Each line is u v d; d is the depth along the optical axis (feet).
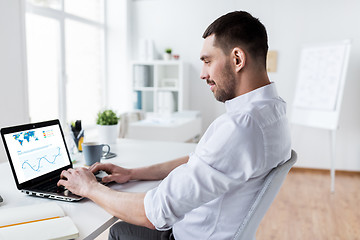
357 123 13.00
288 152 3.08
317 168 13.65
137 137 10.96
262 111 2.84
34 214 2.97
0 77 8.14
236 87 3.08
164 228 2.96
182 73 13.82
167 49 14.53
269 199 2.84
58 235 2.58
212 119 14.87
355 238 7.84
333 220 8.86
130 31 15.24
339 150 13.32
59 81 12.11
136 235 4.02
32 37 10.74
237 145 2.71
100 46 14.76
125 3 14.62
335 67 11.44
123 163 5.09
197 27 14.58
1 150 8.11
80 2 13.25
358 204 10.03
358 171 13.19
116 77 15.11
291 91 13.62
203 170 2.76
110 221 3.10
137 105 14.67
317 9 13.02
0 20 8.03
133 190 3.89
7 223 2.80
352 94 12.94
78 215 3.15
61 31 11.98
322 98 11.80
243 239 2.76
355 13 12.65
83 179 3.50
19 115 8.78
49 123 4.40
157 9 14.98
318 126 11.87
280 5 13.39
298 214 9.25
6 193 3.73
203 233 3.14
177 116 13.51
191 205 2.83
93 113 14.24
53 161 4.29
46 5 11.27
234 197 2.94
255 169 2.73
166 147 6.40
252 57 2.98
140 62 14.32
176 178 2.86
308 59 12.46
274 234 8.03
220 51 3.03
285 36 13.46
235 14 3.04
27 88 9.01
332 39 13.00
